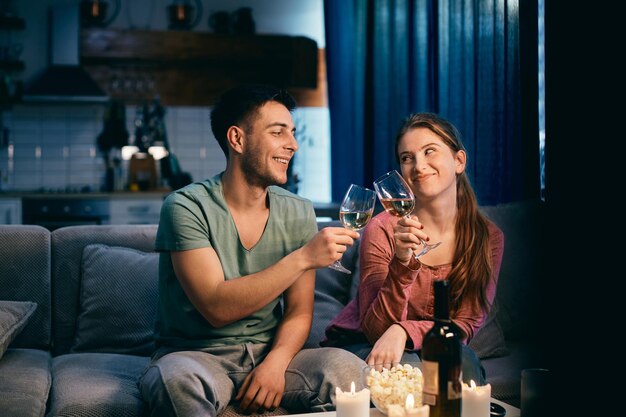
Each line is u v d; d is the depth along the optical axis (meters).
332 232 1.84
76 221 5.33
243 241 2.04
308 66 6.12
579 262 1.94
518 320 2.30
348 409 1.42
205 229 1.99
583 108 1.96
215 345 1.99
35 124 5.98
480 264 2.03
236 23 6.09
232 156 2.04
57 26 5.84
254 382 1.85
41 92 5.63
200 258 1.93
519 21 2.65
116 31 5.89
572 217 1.97
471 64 2.99
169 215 1.97
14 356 2.19
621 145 1.89
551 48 2.01
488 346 2.20
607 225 1.90
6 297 2.31
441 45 3.30
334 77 5.05
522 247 2.34
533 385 1.50
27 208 5.27
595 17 1.94
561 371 1.92
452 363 1.38
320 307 2.37
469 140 2.98
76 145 6.00
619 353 1.85
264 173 2.01
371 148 4.45
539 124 2.75
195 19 6.20
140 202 5.43
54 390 1.95
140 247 2.47
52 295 2.39
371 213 1.78
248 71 6.18
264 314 2.05
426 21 3.63
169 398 1.71
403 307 1.91
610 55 1.91
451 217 2.07
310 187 6.16
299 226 2.11
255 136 2.01
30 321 2.33
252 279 1.88
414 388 1.44
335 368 1.81
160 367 1.78
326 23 5.14
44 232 2.40
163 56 5.96
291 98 2.09
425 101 3.66
